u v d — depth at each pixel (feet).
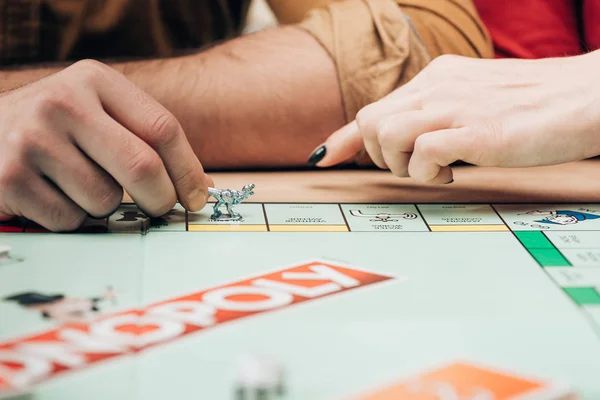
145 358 1.25
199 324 1.40
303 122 2.85
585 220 2.18
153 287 1.60
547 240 1.99
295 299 1.53
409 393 1.14
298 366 1.22
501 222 2.16
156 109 2.07
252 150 2.84
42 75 2.91
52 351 1.28
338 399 1.11
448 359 1.26
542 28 3.53
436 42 3.26
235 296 1.55
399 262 1.80
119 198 2.01
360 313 1.46
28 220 2.08
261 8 4.21
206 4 4.13
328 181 2.67
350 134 2.57
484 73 2.49
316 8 3.61
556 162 2.32
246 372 1.19
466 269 1.75
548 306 1.53
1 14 3.76
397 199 2.42
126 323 1.40
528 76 2.45
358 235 2.03
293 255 1.85
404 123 2.29
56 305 1.48
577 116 2.30
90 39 3.92
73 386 1.16
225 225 2.10
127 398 1.13
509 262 1.81
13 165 1.92
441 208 2.31
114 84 2.07
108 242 1.91
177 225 2.09
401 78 2.94
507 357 1.28
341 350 1.29
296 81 2.88
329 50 2.97
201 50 3.17
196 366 1.22
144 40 4.01
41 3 3.79
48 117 1.95
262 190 2.52
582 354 1.30
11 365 1.22
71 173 1.94
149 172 1.97
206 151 2.83
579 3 3.61
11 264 1.73
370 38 2.98
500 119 2.29
